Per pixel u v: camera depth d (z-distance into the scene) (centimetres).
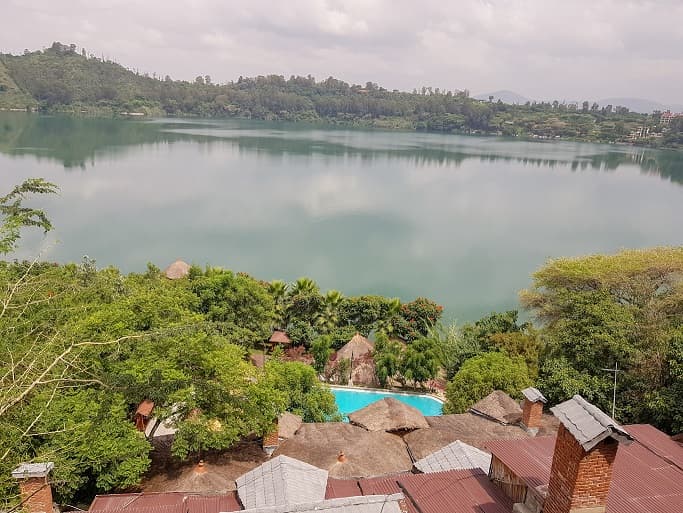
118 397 2061
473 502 1416
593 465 1073
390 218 11475
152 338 2328
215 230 9638
